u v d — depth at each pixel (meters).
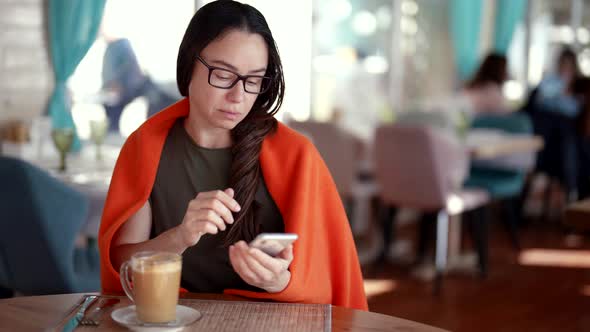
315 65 5.53
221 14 1.27
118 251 1.35
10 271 2.22
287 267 1.27
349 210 4.34
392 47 5.93
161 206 1.42
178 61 1.34
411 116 5.11
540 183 7.10
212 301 1.23
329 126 4.12
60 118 3.57
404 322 1.16
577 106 5.89
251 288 1.41
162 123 1.43
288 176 1.41
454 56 6.51
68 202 2.13
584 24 7.35
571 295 3.91
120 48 3.91
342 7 5.64
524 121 4.93
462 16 6.37
